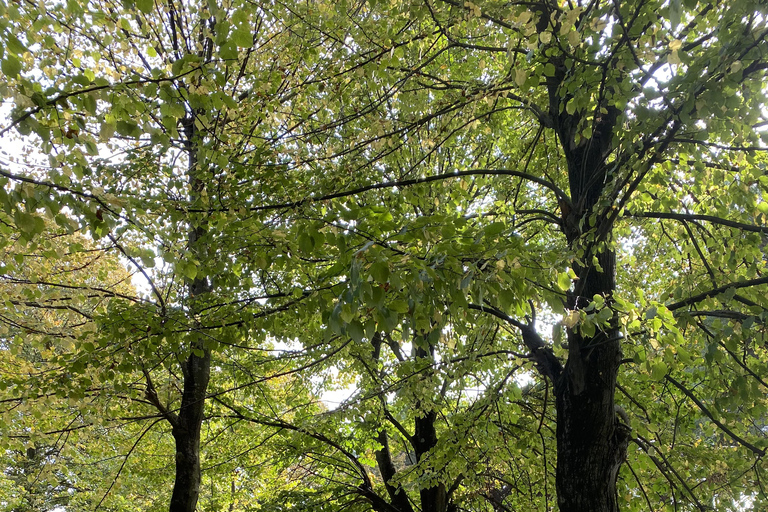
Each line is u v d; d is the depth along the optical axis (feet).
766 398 15.76
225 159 12.17
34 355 26.18
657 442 21.08
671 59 10.05
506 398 22.58
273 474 31.99
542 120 17.44
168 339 14.28
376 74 13.93
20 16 8.18
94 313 16.85
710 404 18.98
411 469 23.73
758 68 10.43
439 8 14.52
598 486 14.46
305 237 9.18
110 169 13.87
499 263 8.61
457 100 15.39
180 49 19.34
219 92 9.04
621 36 11.14
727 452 20.35
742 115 11.37
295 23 14.96
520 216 22.03
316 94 17.65
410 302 8.43
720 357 12.90
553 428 23.59
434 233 9.21
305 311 13.12
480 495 25.94
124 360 14.55
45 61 10.54
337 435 28.55
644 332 11.35
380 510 29.30
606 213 13.30
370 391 23.93
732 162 15.66
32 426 20.03
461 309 9.51
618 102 11.81
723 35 10.42
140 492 30.81
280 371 27.22
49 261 17.48
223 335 14.35
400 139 16.21
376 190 16.52
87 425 18.37
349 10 15.16
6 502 35.96
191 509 18.97
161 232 10.62
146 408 21.68
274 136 16.16
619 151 14.61
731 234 15.53
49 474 20.36
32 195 8.25
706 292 13.88
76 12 9.77
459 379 21.44
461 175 14.89
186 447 19.52
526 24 10.44
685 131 12.23
